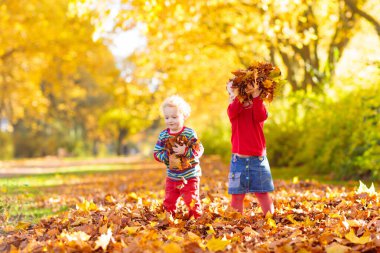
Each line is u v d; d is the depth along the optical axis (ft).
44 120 149.59
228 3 45.70
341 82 39.52
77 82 153.48
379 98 31.91
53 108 150.82
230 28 47.60
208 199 21.18
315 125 40.42
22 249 14.11
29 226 18.19
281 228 15.19
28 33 81.41
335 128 36.32
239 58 57.93
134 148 237.66
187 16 42.29
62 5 82.89
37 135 151.53
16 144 146.41
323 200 20.31
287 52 55.42
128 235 14.71
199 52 60.95
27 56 89.45
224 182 29.84
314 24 51.11
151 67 71.82
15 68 103.71
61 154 143.02
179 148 17.37
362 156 31.83
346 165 33.37
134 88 78.07
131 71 76.28
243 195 17.30
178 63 63.62
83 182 43.57
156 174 45.68
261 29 42.09
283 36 45.19
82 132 177.06
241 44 54.24
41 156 148.36
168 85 74.49
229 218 16.75
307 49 53.67
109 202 22.50
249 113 16.93
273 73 17.01
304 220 16.56
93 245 13.60
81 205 19.71
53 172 62.44
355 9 41.91
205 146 80.94
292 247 12.77
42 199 27.96
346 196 20.61
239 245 13.30
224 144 68.03
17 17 81.66
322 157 37.09
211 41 52.85
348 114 35.37
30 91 107.24
